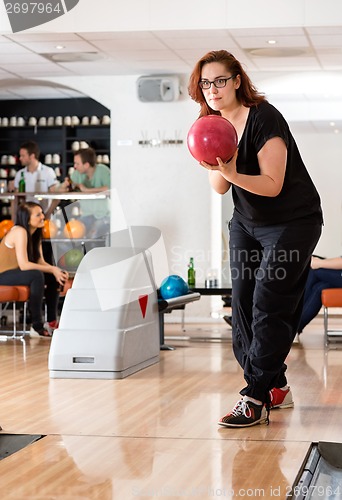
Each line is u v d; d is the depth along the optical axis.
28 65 10.44
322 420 4.39
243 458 3.55
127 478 3.24
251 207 4.13
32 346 8.17
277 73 10.75
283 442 3.86
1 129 13.25
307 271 4.28
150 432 4.10
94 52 9.70
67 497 2.99
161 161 11.19
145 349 6.62
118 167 11.28
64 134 12.90
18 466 3.43
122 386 5.65
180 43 9.23
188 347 8.21
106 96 11.27
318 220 4.22
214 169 3.87
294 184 4.13
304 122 14.98
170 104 11.16
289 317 4.22
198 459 3.53
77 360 6.05
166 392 5.37
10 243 8.87
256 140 4.05
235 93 4.12
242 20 8.48
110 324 6.13
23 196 11.07
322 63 10.17
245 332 4.39
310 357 7.32
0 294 8.74
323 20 8.34
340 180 17.61
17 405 4.91
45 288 9.34
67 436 4.01
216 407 4.80
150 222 11.23
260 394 4.23
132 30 8.64
